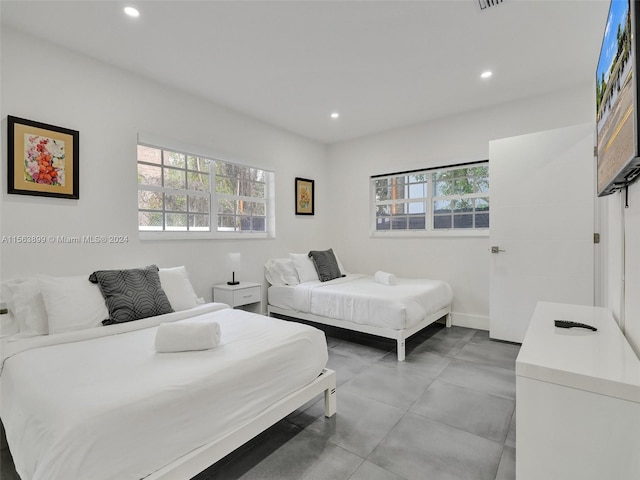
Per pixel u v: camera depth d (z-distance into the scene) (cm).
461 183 397
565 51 253
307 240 468
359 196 471
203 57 259
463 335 355
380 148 448
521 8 204
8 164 216
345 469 154
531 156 312
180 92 316
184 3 198
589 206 287
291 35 232
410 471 153
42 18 210
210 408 135
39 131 229
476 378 252
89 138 255
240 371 149
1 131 216
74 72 248
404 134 425
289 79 296
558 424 104
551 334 141
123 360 155
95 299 216
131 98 281
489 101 346
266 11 206
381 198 463
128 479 110
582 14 210
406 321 290
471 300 384
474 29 226
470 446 171
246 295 341
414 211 434
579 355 115
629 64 104
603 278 278
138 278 235
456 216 402
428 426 189
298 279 400
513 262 323
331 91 321
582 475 101
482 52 254
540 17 213
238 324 215
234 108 362
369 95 331
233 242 368
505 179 326
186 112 321
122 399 117
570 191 295
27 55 226
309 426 190
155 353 165
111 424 108
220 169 364
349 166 480
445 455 164
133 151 282
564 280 298
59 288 208
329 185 500
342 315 326
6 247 217
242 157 376
